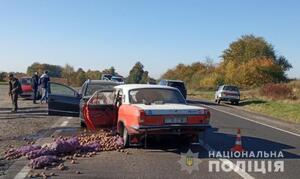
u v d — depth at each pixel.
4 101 31.47
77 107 17.45
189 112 11.55
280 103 39.00
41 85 28.67
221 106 36.59
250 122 21.62
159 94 12.81
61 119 19.42
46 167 9.36
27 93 33.28
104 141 12.41
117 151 11.56
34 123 17.70
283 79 80.38
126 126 11.88
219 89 42.28
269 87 51.88
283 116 28.72
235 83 80.75
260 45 96.81
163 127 11.33
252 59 88.38
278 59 97.25
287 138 15.20
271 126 19.92
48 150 10.65
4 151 11.31
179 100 12.85
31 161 9.60
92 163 9.92
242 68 81.56
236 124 20.09
